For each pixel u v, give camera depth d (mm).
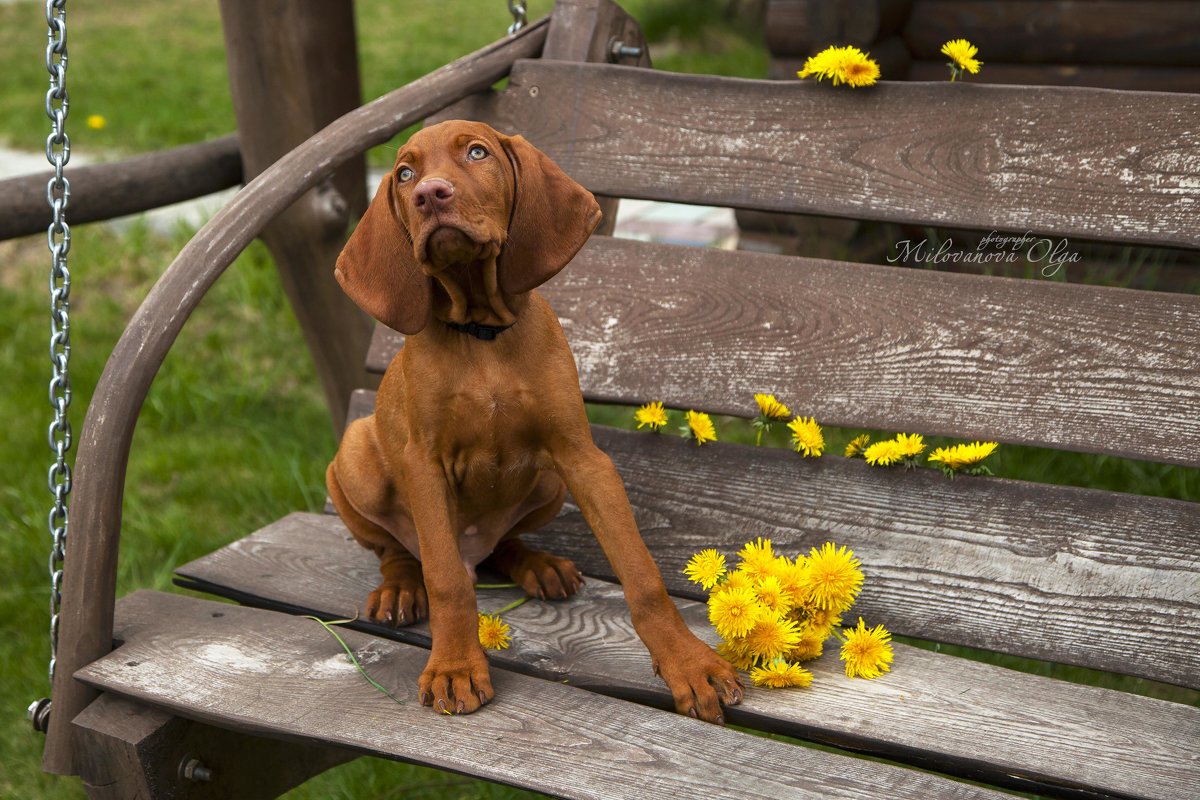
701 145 3125
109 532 2512
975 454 2676
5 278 6895
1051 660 2537
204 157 4367
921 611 2648
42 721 2596
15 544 4406
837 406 2867
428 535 2373
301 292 4391
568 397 2396
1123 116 2799
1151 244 2721
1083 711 2252
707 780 2047
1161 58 4535
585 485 2391
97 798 2457
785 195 3021
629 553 2336
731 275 3035
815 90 3062
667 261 3094
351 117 3010
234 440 5219
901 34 4898
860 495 2781
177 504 4695
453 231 2141
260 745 2621
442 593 2338
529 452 2463
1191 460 2580
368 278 2334
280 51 4133
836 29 4535
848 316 2916
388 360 3254
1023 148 2857
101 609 2506
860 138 2994
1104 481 4168
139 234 7023
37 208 3955
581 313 3111
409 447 2428
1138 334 2688
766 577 2402
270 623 2617
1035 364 2746
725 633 2322
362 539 2797
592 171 3199
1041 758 2113
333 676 2402
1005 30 4734
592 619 2619
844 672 2389
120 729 2383
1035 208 2816
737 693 2238
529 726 2199
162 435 5316
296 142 4254
